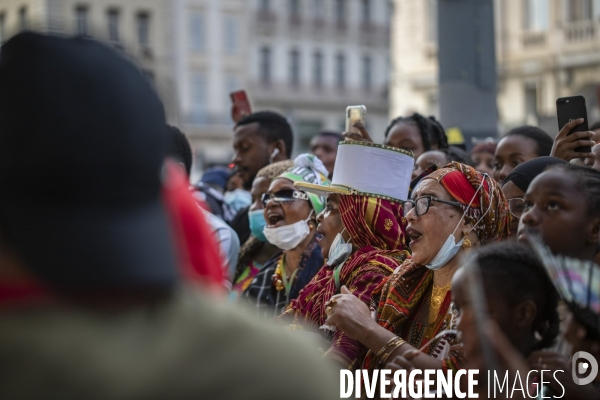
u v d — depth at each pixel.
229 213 6.39
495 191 3.10
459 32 8.27
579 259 2.38
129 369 1.25
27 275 1.26
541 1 28.72
